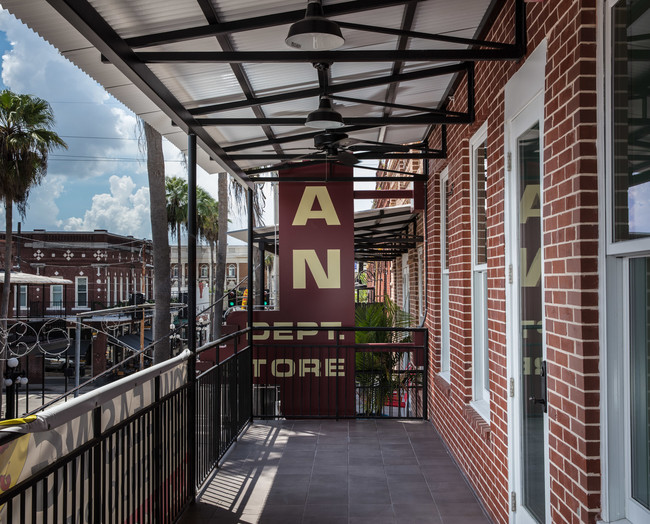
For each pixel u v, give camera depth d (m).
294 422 7.46
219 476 5.30
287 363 8.14
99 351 31.67
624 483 2.53
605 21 2.55
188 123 4.50
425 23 3.96
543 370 3.19
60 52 3.28
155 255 15.58
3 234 38.88
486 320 5.16
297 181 7.60
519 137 3.76
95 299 39.94
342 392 8.06
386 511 4.48
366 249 14.29
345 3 2.96
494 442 4.25
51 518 2.37
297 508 4.53
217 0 3.07
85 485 2.84
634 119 2.32
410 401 10.02
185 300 50.81
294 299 8.12
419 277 11.31
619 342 2.55
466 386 5.40
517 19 3.50
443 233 7.21
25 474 2.12
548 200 3.10
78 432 2.56
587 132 2.62
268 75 4.35
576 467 2.67
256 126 5.48
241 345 8.13
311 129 6.04
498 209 4.20
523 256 3.71
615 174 2.49
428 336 7.61
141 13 3.04
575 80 2.67
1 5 2.71
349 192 8.16
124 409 3.14
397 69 4.71
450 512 4.45
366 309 9.75
